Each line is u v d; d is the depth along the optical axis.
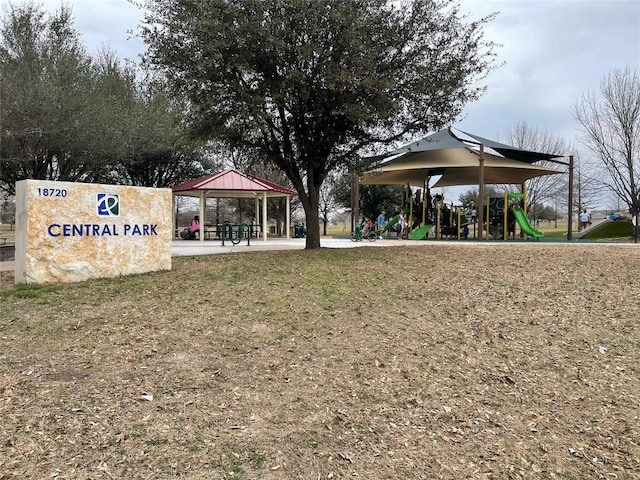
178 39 10.65
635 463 3.26
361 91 10.76
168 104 19.31
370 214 33.94
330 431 3.41
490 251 11.95
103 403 3.59
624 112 25.22
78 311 5.88
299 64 10.50
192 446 3.11
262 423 3.46
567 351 5.30
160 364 4.38
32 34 15.31
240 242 19.56
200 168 27.08
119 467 2.85
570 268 9.27
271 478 2.85
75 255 7.78
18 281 7.59
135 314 5.81
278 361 4.60
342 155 12.97
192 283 7.53
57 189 7.63
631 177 25.28
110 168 21.83
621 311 6.65
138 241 8.50
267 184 22.25
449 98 12.28
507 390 4.30
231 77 10.50
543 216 45.22
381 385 4.21
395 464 3.07
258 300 6.55
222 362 4.50
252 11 9.91
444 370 4.64
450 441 3.40
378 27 11.07
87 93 14.82
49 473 2.74
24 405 3.49
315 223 13.38
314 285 7.49
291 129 12.23
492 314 6.41
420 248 13.02
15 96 12.34
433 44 12.01
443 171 25.38
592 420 3.83
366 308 6.40
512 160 23.38
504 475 3.04
